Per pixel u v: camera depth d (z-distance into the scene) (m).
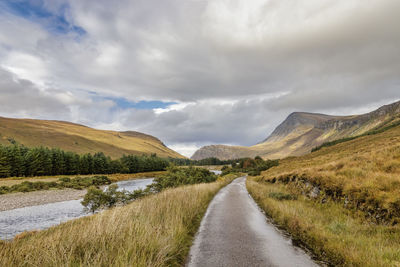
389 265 3.88
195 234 6.71
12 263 3.51
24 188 36.09
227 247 5.48
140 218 6.11
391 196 6.73
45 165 69.44
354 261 4.18
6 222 16.25
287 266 4.32
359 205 7.84
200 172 32.41
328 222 7.25
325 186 10.71
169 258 4.28
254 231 7.04
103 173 90.00
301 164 30.72
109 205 17.36
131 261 3.62
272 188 18.08
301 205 10.05
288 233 6.79
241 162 111.94
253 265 4.35
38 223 15.73
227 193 19.48
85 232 4.64
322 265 4.38
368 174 9.61
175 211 7.93
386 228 6.00
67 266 3.28
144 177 95.50
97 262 3.59
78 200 29.25
